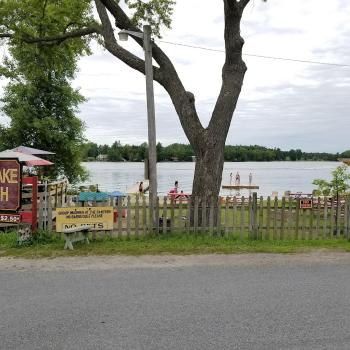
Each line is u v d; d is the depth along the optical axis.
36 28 17.95
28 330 5.27
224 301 6.36
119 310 5.96
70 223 10.76
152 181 12.71
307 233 11.81
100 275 7.84
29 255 9.41
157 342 4.91
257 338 5.02
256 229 11.45
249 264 8.74
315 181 18.25
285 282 7.41
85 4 17.31
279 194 42.66
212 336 5.07
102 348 4.76
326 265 8.70
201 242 10.80
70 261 8.91
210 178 13.05
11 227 12.53
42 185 15.62
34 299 6.45
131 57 14.05
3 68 32.31
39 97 32.91
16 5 16.70
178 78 13.66
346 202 11.70
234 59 13.13
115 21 14.48
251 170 138.62
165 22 17.11
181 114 13.34
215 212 11.80
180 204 11.85
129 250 9.88
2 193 10.35
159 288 7.03
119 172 109.75
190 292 6.81
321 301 6.38
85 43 18.95
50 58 19.25
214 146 13.09
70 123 33.69
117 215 12.40
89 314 5.81
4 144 32.72
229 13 12.57
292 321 5.55
